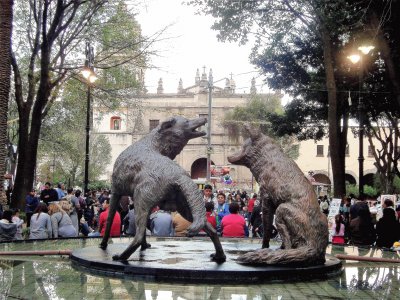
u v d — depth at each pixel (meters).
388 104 22.36
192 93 59.78
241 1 19.02
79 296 3.90
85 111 25.27
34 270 5.07
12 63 16.98
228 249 6.18
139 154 5.36
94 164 47.53
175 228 9.14
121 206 11.45
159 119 58.47
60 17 16.64
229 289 4.23
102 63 21.11
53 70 17.77
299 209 4.97
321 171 57.59
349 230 12.83
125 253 4.98
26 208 15.80
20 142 16.86
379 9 16.45
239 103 58.56
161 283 4.42
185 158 59.50
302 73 24.06
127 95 22.34
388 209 10.88
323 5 16.23
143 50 20.20
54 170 44.69
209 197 12.35
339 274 5.13
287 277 4.61
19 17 19.91
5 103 13.70
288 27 20.38
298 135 26.67
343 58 20.69
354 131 29.80
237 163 5.55
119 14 19.83
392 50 17.56
